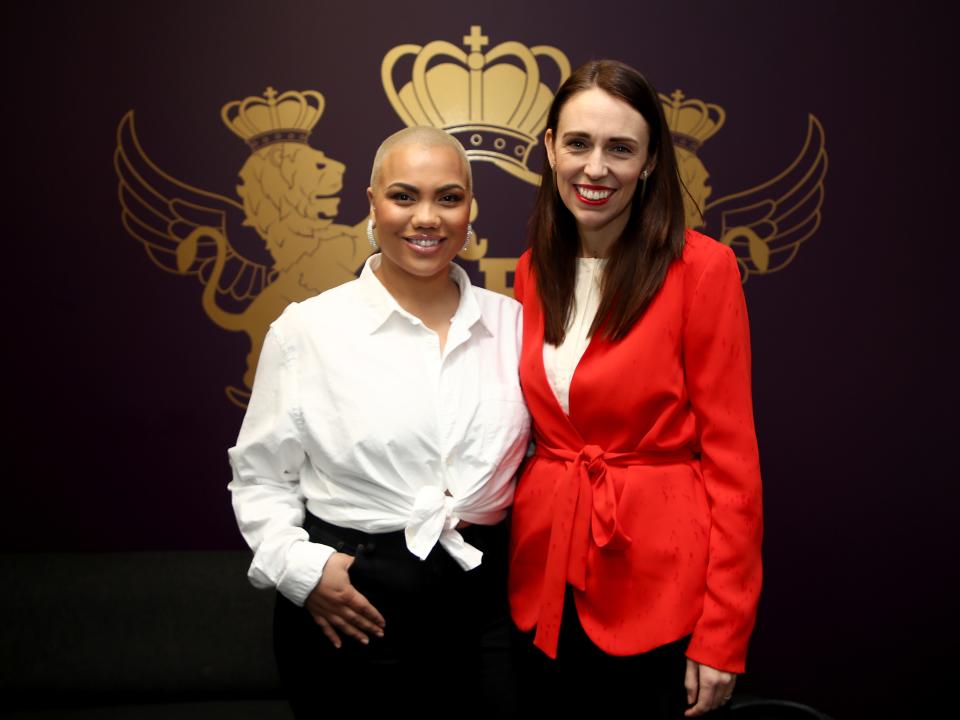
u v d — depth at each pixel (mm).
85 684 2379
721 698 1600
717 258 1616
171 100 2504
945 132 2559
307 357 1713
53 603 2436
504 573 1867
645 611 1634
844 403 2617
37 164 2512
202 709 2316
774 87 2537
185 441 2590
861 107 2547
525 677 1825
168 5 2480
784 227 2570
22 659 2383
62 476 2596
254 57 2500
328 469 1687
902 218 2578
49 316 2553
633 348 1632
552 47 2508
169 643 2420
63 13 2479
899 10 2525
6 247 2535
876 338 2602
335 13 2490
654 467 1667
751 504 1599
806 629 2660
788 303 2590
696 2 2514
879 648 2666
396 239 1654
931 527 2643
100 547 2607
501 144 2531
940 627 2658
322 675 1712
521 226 2553
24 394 2572
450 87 2512
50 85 2494
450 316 1789
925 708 2652
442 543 1671
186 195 2525
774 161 2551
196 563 2518
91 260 2541
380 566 1667
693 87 2527
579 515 1654
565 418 1697
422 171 1622
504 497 1773
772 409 2611
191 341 2566
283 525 1705
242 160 2523
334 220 2543
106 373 2570
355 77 2504
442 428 1679
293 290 2559
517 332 1861
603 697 1738
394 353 1695
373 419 1642
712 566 1610
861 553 2646
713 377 1614
